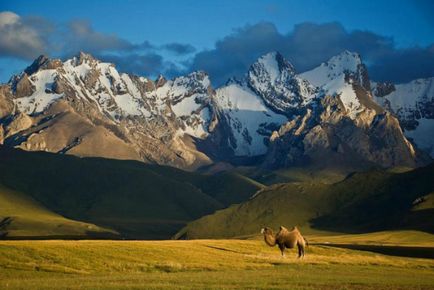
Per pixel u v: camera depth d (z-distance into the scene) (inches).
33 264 3171.8
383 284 2546.8
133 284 2452.0
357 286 2465.6
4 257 3267.7
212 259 3607.3
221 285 2429.9
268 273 2965.1
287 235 3654.0
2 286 2386.8
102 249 3627.0
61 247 3563.0
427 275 3083.2
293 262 3501.5
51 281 2615.7
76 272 3065.9
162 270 3191.4
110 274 3009.4
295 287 2388.0
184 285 2425.0
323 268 3275.1
